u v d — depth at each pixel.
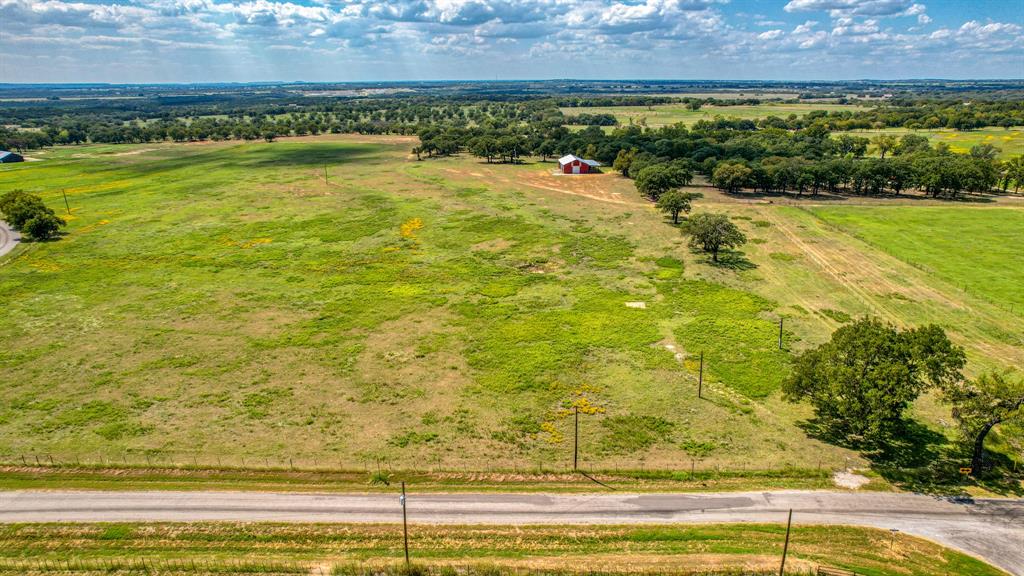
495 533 32.91
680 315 61.88
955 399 37.72
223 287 69.94
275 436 42.22
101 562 30.34
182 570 29.95
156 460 39.34
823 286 69.31
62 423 43.38
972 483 37.09
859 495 35.97
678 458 39.94
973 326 58.25
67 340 56.44
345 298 66.88
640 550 31.41
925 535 32.53
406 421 44.19
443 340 56.88
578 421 44.28
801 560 30.44
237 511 34.62
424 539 32.41
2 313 62.28
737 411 45.34
